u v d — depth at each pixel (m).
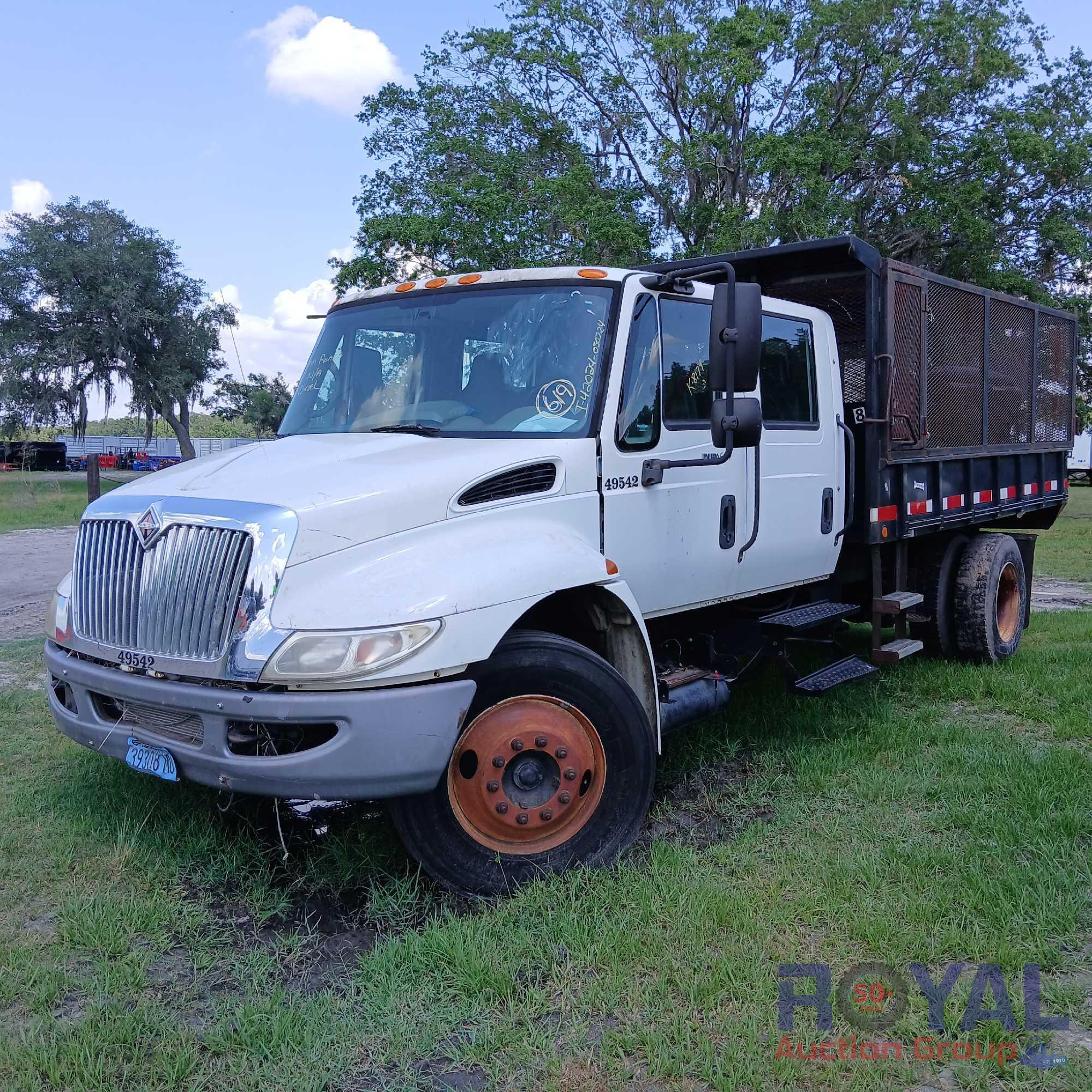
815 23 24.23
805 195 22.73
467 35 24.78
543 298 4.46
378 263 22.31
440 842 3.68
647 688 4.27
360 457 4.04
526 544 3.88
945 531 7.27
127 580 3.78
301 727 3.48
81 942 3.44
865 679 5.71
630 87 25.88
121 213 45.50
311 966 3.35
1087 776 4.81
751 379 4.01
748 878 3.87
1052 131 25.05
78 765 5.18
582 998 3.07
